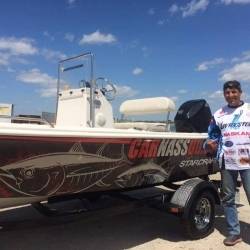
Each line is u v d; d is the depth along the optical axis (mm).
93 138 2545
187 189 3199
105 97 3352
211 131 3283
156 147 3045
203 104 3818
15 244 2990
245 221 3812
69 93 3400
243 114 3105
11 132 2139
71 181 2490
